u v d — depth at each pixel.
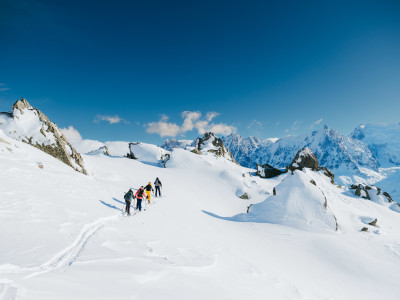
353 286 11.44
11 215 8.30
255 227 19.62
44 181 15.62
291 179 25.00
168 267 6.17
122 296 3.88
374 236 21.59
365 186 38.25
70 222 9.37
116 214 13.38
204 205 29.08
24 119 26.00
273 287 7.33
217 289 5.56
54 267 5.04
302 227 20.44
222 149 65.38
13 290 3.30
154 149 56.06
